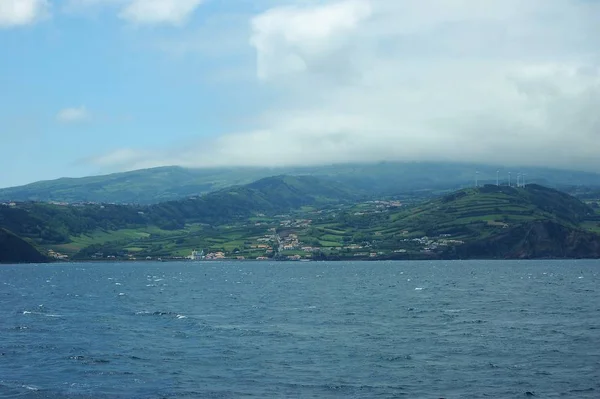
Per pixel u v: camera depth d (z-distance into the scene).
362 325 96.19
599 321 98.75
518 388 56.38
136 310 121.19
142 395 55.22
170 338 83.94
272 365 66.38
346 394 55.06
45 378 61.03
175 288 192.25
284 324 98.06
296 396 54.56
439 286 189.12
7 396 54.81
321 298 149.25
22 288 192.38
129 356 71.12
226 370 64.12
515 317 104.75
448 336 84.25
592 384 57.47
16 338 84.06
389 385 57.81
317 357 70.25
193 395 55.09
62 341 81.50
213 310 121.31
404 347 76.19
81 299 150.50
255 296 157.62
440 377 60.62
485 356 70.06
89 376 61.81
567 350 73.12
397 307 123.81
